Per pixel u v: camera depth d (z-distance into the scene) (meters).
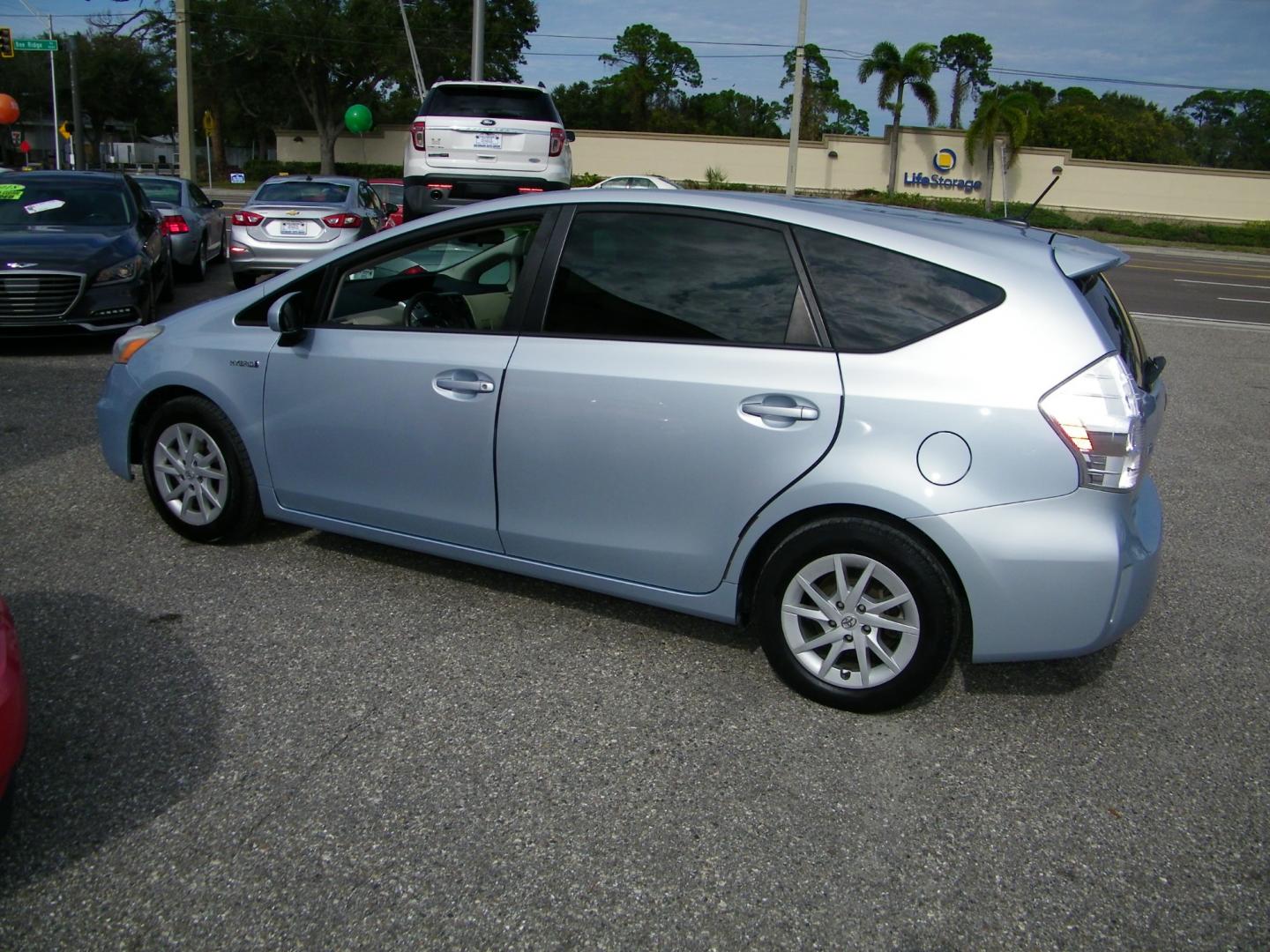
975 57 58.34
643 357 3.66
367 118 24.52
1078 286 3.39
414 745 3.26
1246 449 7.66
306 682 3.61
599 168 47.28
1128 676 3.96
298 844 2.77
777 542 3.60
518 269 4.04
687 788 3.10
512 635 4.04
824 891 2.69
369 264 4.29
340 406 4.24
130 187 10.56
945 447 3.26
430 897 2.59
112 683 3.54
